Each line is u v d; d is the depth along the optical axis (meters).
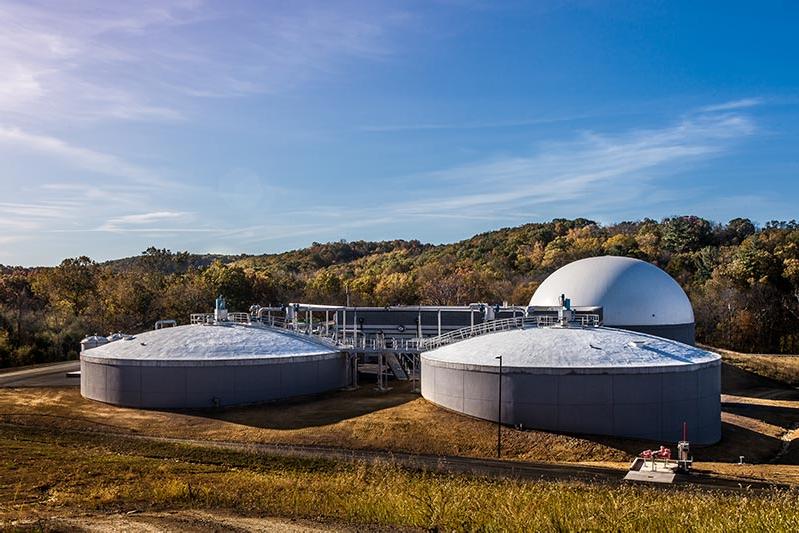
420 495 22.14
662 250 134.75
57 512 20.92
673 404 41.44
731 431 45.81
